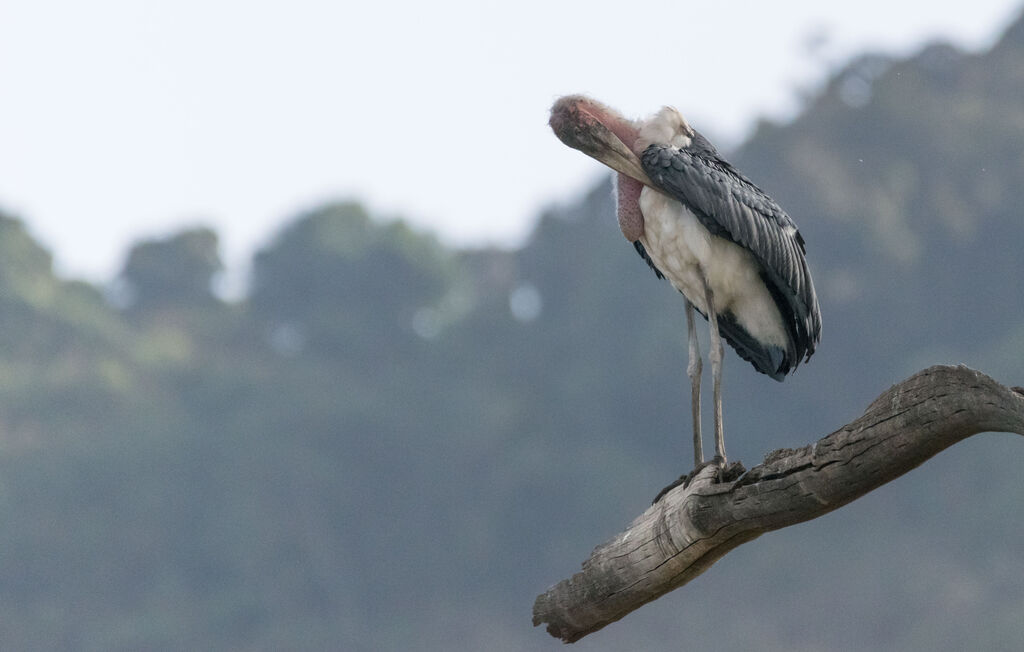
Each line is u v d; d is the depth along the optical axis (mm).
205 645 54375
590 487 55094
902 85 59594
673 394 56719
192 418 63844
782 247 5762
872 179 57625
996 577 47500
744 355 6332
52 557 56969
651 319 59031
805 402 54594
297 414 61031
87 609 56094
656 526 5000
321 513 58156
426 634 55000
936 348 54812
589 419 58469
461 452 59125
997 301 55875
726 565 53281
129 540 57688
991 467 50875
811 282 6020
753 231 5637
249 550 56969
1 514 57719
